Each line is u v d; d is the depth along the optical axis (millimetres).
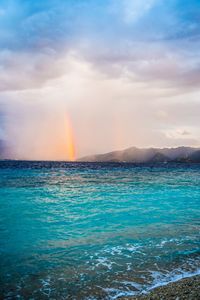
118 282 8250
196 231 14406
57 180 42031
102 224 15789
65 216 17766
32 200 23703
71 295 7461
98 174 59312
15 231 14133
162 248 11516
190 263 9844
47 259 10188
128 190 31031
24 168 79000
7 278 8531
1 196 25469
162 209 20703
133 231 14289
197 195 28297
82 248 11500
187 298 6914
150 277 8625
